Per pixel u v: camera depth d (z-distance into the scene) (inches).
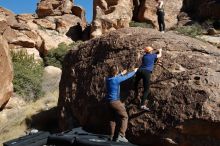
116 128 346.9
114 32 482.6
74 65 516.1
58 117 531.8
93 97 447.5
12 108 756.0
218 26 1259.8
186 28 1228.5
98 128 429.7
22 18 1273.4
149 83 374.9
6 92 722.8
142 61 380.8
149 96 388.8
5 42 758.5
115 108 346.0
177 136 356.5
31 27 1259.2
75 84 498.0
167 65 400.2
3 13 1150.3
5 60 720.3
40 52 1189.7
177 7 1392.7
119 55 443.5
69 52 550.6
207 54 411.2
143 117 382.3
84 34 1327.5
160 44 421.7
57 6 1397.6
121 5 1302.9
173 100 369.7
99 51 479.8
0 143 553.9
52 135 358.9
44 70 1010.7
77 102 479.2
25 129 597.3
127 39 450.9
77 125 477.1
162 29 565.3
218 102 346.9
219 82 363.6
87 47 510.3
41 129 584.4
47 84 909.8
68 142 342.3
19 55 1011.3
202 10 1342.3
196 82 367.6
